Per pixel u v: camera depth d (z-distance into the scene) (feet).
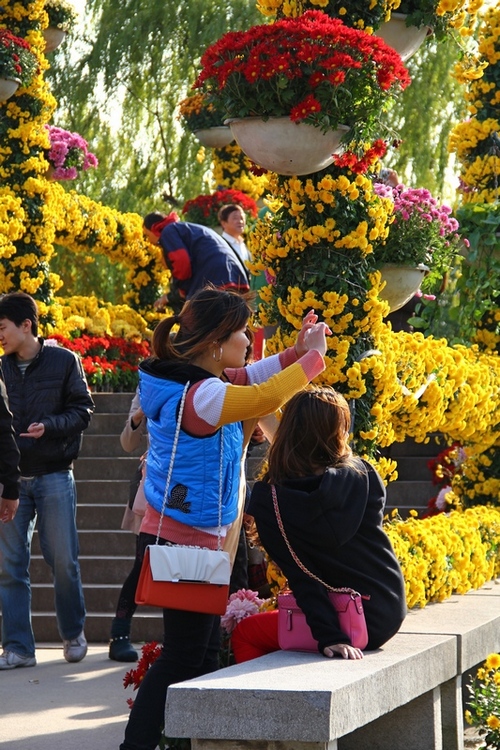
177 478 14.47
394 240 21.47
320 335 15.99
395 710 16.17
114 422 38.96
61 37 44.06
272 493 14.87
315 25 17.76
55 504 23.29
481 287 27.45
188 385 14.49
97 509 32.14
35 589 28.37
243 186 58.49
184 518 14.43
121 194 72.18
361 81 18.13
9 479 20.42
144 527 14.83
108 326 52.06
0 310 23.18
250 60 17.85
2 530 23.24
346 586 15.03
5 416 20.31
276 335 20.31
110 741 17.40
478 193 29.58
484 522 26.27
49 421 22.81
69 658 23.88
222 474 14.53
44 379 23.29
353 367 19.61
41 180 41.86
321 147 18.52
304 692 12.29
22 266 42.09
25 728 18.21
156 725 14.46
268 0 20.62
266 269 20.74
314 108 17.76
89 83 72.33
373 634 15.07
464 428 25.02
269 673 13.38
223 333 14.88
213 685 12.66
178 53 71.87
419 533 21.52
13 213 40.98
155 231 38.75
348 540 14.90
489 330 29.43
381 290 21.35
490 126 29.27
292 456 15.19
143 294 57.52
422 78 64.95
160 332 15.06
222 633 16.83
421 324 28.53
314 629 14.57
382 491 15.55
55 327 44.34
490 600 21.95
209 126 56.65
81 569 29.45
